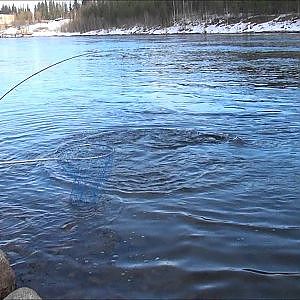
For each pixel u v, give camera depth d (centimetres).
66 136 1266
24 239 660
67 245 637
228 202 768
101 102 1850
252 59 3588
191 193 812
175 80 2483
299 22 9262
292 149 1074
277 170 923
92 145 1155
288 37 6844
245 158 1011
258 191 814
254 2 10544
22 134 1303
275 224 684
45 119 1518
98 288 536
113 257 600
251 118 1448
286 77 2422
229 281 542
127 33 12812
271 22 9781
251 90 2022
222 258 591
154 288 532
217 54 4259
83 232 674
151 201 779
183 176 901
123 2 14450
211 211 733
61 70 3266
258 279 545
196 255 600
